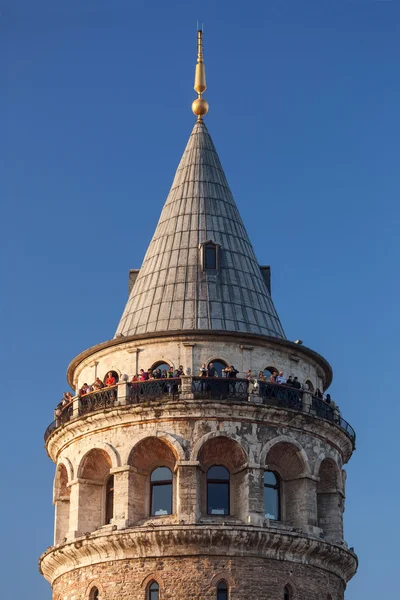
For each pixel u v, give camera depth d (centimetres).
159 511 7656
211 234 8556
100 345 8112
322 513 8031
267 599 7325
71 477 7938
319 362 8331
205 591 7281
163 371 7850
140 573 7400
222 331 7888
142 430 7688
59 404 8275
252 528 7350
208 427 7625
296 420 7794
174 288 8306
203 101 9300
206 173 8906
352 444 8294
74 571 7706
